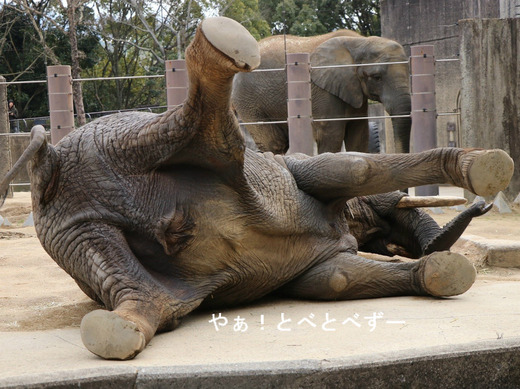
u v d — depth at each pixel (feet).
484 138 43.37
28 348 13.12
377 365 10.95
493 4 67.41
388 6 76.33
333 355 11.96
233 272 15.56
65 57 112.37
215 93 12.98
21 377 10.44
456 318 14.44
